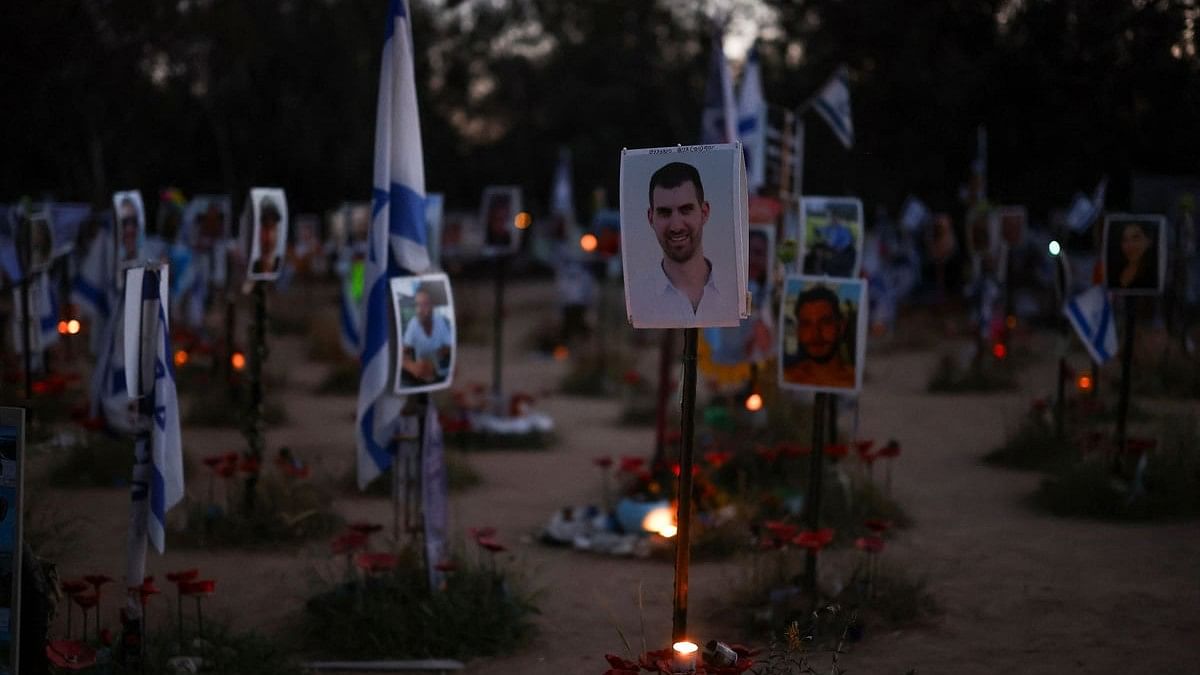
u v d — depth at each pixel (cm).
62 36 2802
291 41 4188
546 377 2019
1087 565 812
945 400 1683
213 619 699
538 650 661
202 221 1509
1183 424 1120
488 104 5784
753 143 1147
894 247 2586
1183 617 691
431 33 5250
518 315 3316
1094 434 1049
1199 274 1738
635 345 2456
